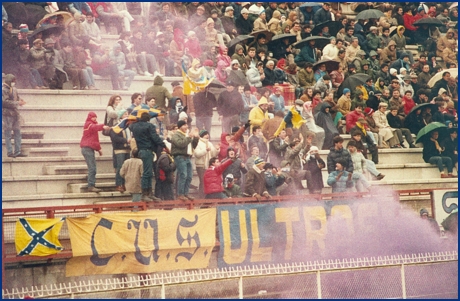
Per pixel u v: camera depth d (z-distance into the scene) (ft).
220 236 99.19
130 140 100.89
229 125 111.96
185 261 96.37
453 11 152.05
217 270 94.38
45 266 88.94
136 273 92.73
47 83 106.73
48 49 107.34
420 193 118.21
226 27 123.75
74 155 103.81
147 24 118.01
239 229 100.83
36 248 87.04
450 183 130.52
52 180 98.17
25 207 94.38
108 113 101.55
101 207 91.35
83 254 89.30
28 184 96.63
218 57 118.83
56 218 88.53
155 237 94.02
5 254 85.87
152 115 100.53
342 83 128.16
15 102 97.66
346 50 134.00
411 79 136.36
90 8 115.55
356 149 118.62
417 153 130.52
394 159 128.26
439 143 132.05
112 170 104.63
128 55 113.70
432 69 141.49
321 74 127.75
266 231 102.89
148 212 93.86
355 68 131.75
